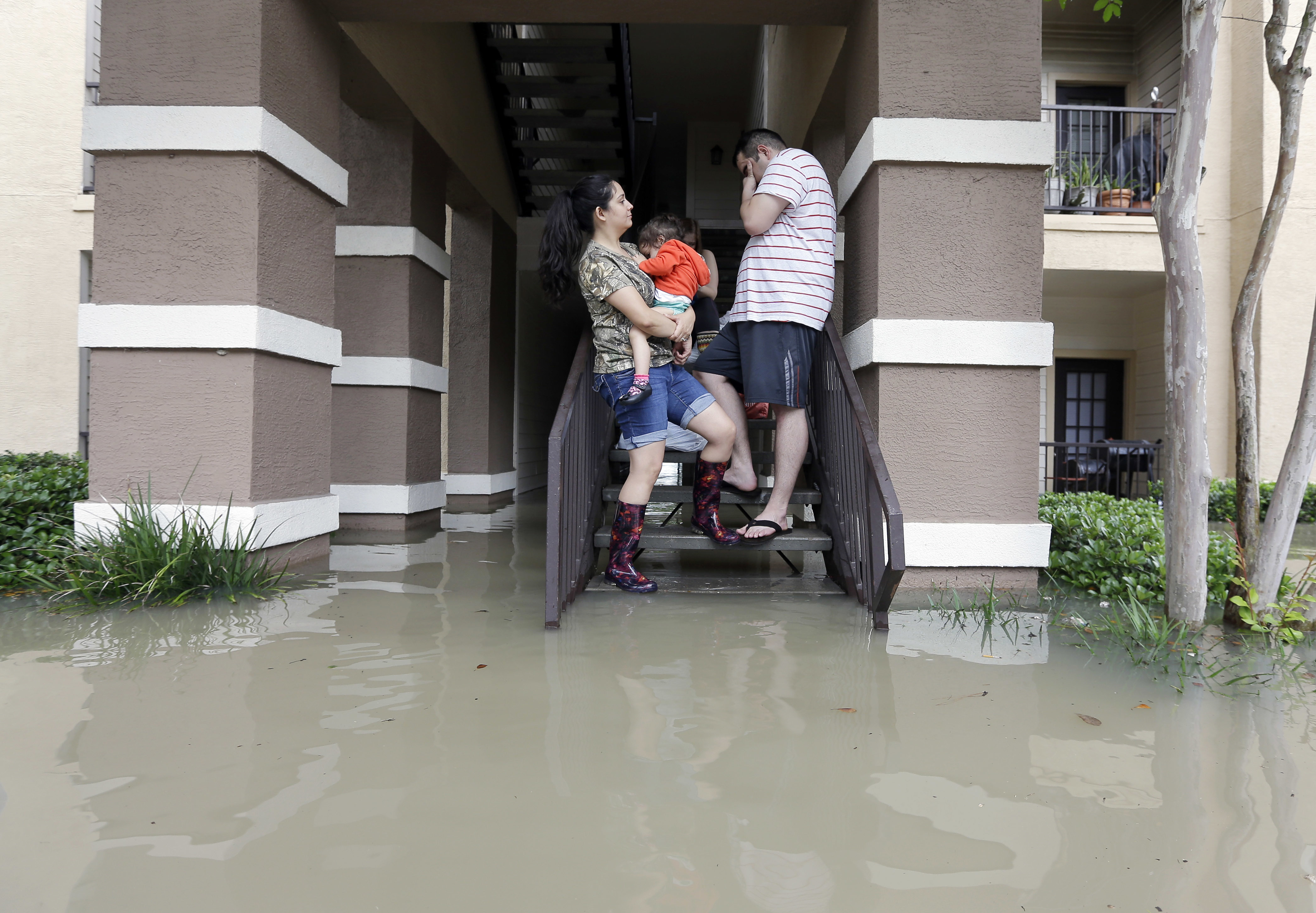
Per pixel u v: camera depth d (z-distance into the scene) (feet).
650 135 43.91
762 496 12.80
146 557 10.69
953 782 5.45
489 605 10.64
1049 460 31.58
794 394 11.22
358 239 18.21
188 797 5.10
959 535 11.80
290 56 12.69
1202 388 9.72
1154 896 4.09
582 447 11.53
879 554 10.09
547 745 5.99
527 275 30.96
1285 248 25.75
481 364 25.82
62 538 11.46
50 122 26.25
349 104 17.47
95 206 11.97
